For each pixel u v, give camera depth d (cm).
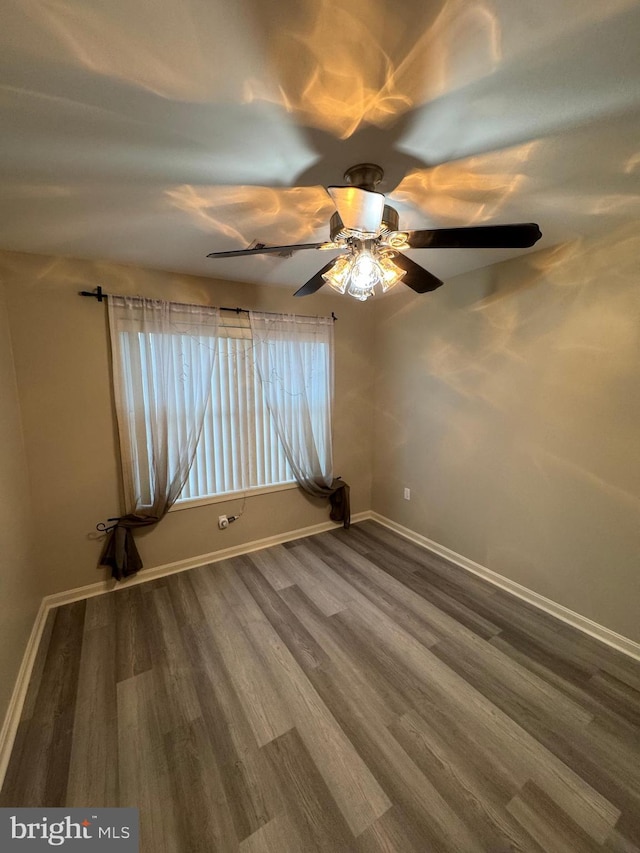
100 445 250
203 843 119
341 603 246
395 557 309
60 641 211
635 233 185
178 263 242
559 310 219
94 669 191
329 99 101
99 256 227
